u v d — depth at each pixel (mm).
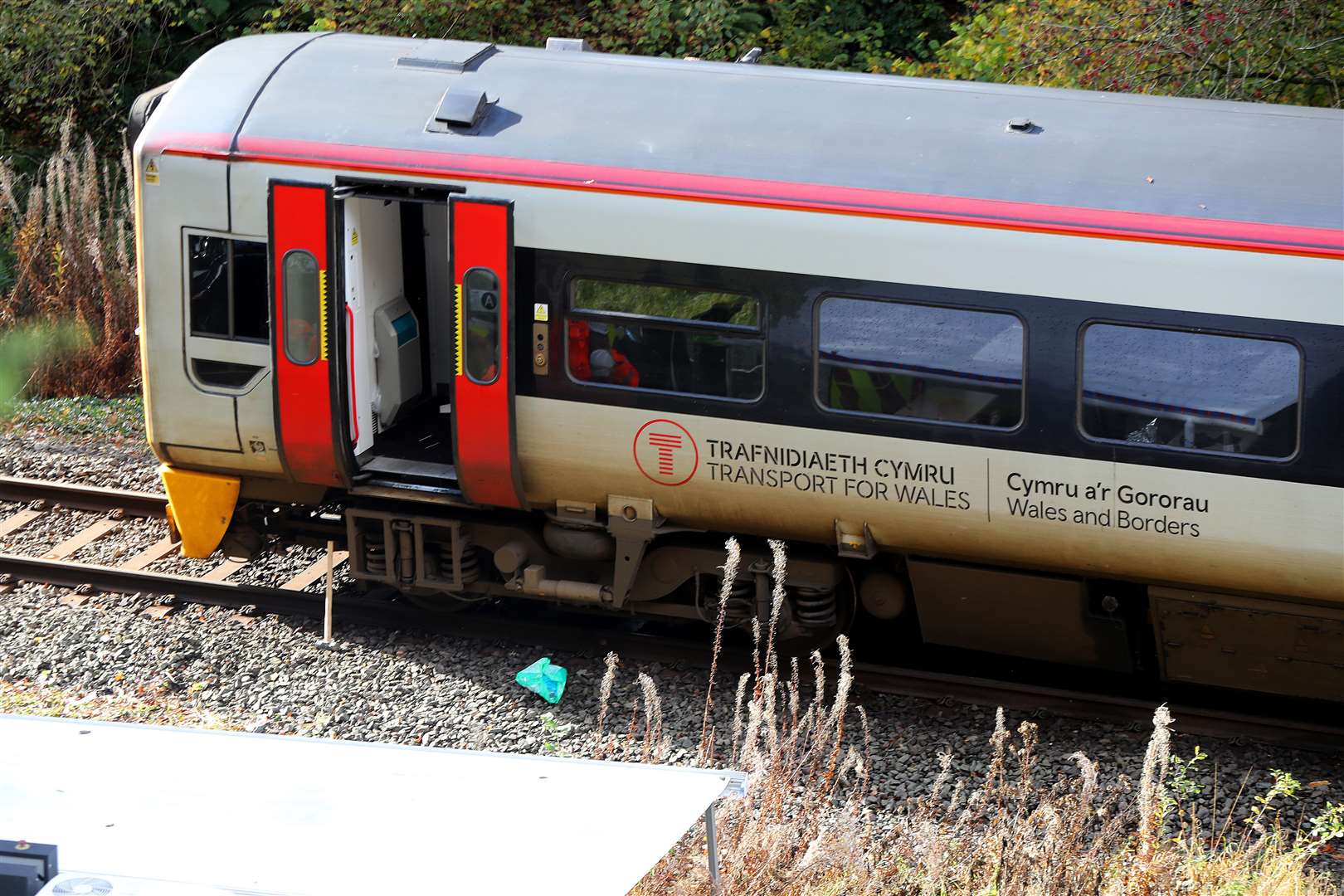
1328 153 15859
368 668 18656
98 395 29031
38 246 30203
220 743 9023
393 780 8664
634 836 8164
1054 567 16766
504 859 7883
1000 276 15867
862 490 16906
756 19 33906
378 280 19281
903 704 17969
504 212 16953
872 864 13672
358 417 18922
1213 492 15719
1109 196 15711
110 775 8547
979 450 16344
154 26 38031
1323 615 16094
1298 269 15047
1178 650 16906
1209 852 14867
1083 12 26562
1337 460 15273
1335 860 14992
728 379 16969
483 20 32312
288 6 32656
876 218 16109
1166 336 15570
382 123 17703
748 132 16984
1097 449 15984
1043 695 17719
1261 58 25578
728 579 15688
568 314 17234
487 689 18188
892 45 39281
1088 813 13945
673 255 16703
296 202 17500
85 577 20406
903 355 16359
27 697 17578
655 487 17641
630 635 19109
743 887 12477
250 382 18469
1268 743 17062
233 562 21297
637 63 18438
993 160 16266
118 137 36500
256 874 7594
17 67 34938
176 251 18250
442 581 19250
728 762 16875
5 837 7812
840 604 18703
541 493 18156
